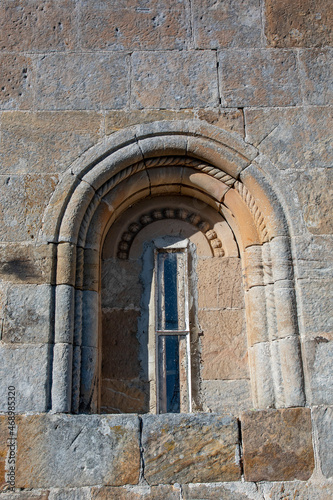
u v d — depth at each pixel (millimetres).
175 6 4508
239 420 3586
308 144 4160
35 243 3883
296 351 3719
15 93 4238
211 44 4402
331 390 3633
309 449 3512
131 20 4453
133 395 3986
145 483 3422
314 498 3416
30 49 4355
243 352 4086
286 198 4035
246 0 4512
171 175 4246
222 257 4309
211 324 4141
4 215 3949
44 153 4086
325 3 4535
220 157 4125
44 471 3426
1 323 3705
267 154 4133
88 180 4023
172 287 4250
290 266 3893
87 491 3395
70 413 3580
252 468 3467
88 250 4008
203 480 3439
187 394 3992
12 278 3799
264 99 4266
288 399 3648
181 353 4090
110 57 4340
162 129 4145
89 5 4484
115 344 4090
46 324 3709
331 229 3967
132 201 4383
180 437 3516
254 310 3939
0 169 4055
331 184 4070
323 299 3814
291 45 4430
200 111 4215
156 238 4355
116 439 3496
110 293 4199
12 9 4480
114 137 4129
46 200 3982
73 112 4188
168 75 4305
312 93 4297
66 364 3633
